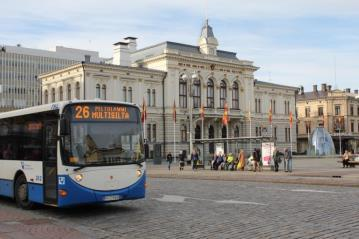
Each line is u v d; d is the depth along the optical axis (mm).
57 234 11883
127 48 82125
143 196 15781
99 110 15305
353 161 45000
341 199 17531
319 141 90938
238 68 89062
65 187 14547
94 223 13773
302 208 15203
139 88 76625
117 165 15242
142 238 11367
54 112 15320
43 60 152500
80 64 70625
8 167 18109
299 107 134375
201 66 83312
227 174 35812
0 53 144625
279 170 40844
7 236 11594
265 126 96125
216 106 85125
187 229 12211
